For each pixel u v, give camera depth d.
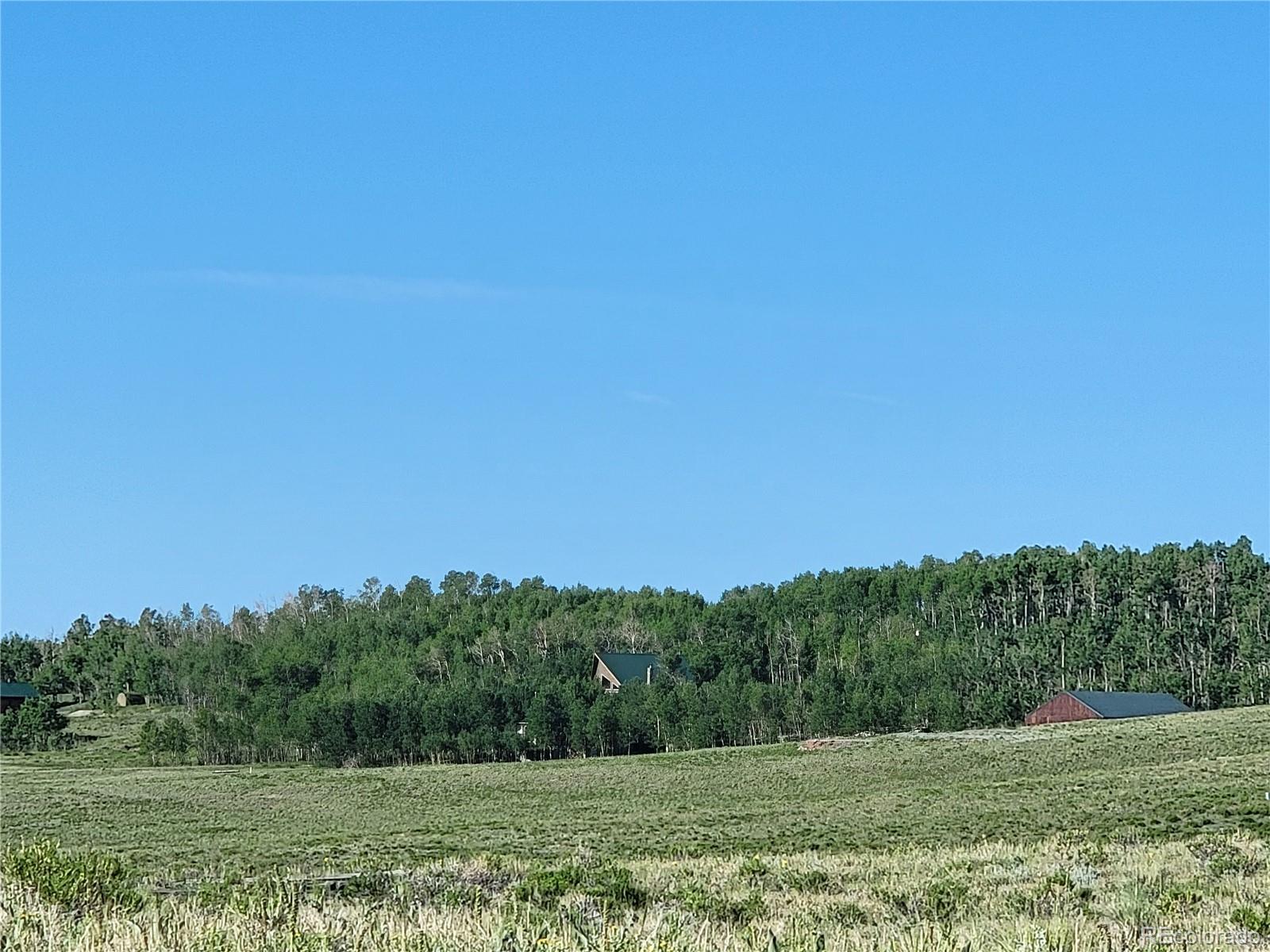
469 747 138.88
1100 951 14.90
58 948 14.16
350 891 24.75
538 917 17.09
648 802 90.19
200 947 14.04
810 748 113.12
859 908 22.69
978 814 63.56
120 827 83.44
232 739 147.12
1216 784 68.38
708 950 14.51
